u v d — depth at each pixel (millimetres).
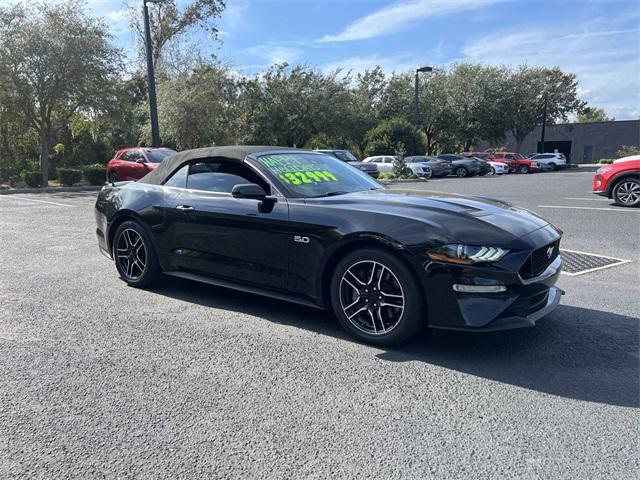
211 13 32344
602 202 12055
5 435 2559
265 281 4195
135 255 5289
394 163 25781
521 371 3254
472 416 2709
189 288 5281
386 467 2281
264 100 35156
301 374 3230
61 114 24125
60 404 2869
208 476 2227
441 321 3379
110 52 22688
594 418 2676
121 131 28547
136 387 3068
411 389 3020
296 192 4156
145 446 2455
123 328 4086
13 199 15586
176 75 30312
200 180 4793
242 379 3166
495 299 3248
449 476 2213
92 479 2213
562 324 4082
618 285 5172
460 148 50375
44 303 4758
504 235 3367
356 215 3689
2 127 24312
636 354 3498
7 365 3389
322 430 2588
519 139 51969
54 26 21250
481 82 44594
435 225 3434
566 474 2215
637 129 52812
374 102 45000
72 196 16875
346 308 3768
